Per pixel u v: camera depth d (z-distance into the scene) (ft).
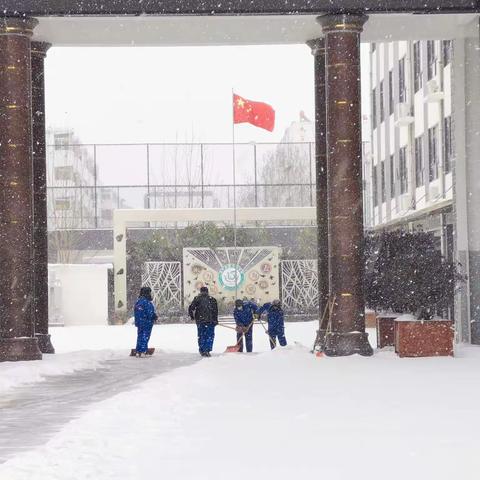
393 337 99.55
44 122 107.65
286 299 201.67
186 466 36.42
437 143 150.82
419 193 165.07
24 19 92.99
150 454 39.04
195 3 92.79
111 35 104.42
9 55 92.73
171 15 93.20
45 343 106.32
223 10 92.79
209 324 103.45
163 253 212.84
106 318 188.55
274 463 36.73
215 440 42.29
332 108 93.71
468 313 107.76
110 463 37.19
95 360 95.76
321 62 107.04
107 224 258.98
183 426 46.65
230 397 58.39
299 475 34.40
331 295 93.56
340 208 93.40
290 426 46.09
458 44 108.37
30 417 54.80
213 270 196.24
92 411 52.75
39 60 106.63
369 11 93.40
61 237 238.89
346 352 91.40
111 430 45.70
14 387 72.95
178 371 76.38
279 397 58.08
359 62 93.97
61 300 187.93
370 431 44.04
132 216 190.49
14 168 92.53
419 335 89.20
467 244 108.17
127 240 213.87
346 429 44.78
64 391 69.87
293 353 94.02
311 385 64.95
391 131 188.65
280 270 202.28
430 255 92.32
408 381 66.59
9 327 92.53
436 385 63.72
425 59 157.69
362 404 53.93
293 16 96.58
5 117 92.58
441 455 37.65
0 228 92.68
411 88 168.25
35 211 107.24
